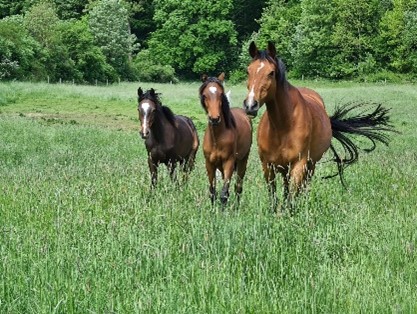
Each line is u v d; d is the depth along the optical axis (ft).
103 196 33.37
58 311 18.45
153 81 261.65
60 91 146.30
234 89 206.28
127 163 49.57
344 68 241.35
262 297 18.86
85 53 223.10
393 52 237.66
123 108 126.82
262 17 286.05
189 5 287.48
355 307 18.45
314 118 32.19
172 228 26.03
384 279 20.58
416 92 160.97
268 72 28.68
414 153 55.11
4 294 19.35
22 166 48.78
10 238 23.76
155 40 296.10
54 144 67.26
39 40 209.67
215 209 28.66
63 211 27.99
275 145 30.63
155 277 21.04
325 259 22.20
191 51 291.58
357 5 241.55
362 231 25.30
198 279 20.18
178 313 18.16
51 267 21.09
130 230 24.89
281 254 22.62
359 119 37.78
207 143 36.14
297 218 25.98
